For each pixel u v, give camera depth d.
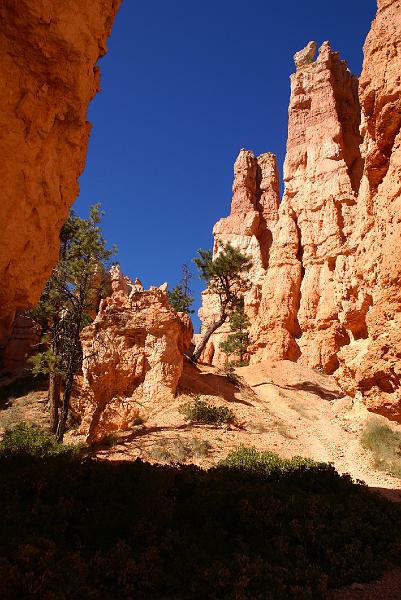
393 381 7.33
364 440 18.72
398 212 7.31
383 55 8.20
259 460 14.22
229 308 35.53
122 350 22.88
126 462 10.82
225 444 17.64
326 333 42.56
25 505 8.12
